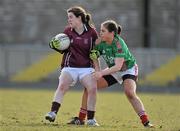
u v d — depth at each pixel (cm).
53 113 2686
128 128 2570
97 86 2744
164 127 2666
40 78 7369
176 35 8531
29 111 3650
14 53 7475
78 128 2497
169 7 8562
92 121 2733
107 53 2700
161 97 5588
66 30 2733
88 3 8469
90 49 2714
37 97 5203
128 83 2678
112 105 4369
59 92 2706
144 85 7306
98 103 4575
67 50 2734
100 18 8475
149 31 8506
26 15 8425
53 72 7350
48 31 8419
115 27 2666
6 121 2934
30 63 7438
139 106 2689
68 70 2717
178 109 4003
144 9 8488
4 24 8431
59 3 8425
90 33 2714
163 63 7450
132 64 2691
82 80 2719
